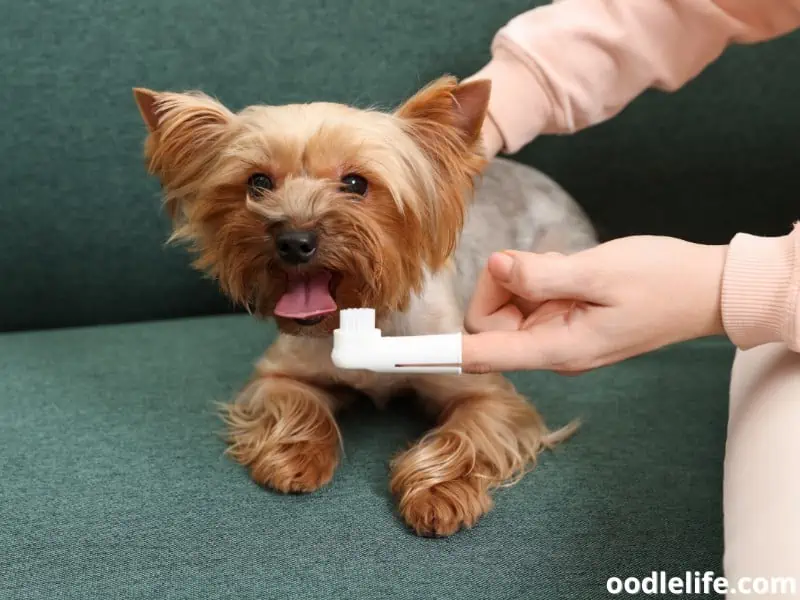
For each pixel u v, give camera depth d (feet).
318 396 3.96
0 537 3.06
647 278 2.44
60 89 4.83
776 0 3.47
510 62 3.85
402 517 3.15
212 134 3.53
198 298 5.32
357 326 2.54
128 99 4.90
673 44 3.72
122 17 4.80
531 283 2.47
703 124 5.06
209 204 3.47
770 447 2.26
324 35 4.94
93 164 4.95
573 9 3.79
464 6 4.95
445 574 2.86
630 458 3.52
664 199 5.25
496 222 4.73
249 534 3.07
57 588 2.83
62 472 3.44
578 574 2.86
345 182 3.37
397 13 4.95
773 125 5.02
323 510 3.21
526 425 3.78
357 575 2.87
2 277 5.06
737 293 2.38
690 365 4.34
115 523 3.13
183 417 3.95
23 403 4.02
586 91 3.82
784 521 2.05
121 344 4.77
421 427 3.93
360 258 3.29
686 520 3.09
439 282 3.95
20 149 4.86
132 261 5.16
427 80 5.03
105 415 3.94
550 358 2.50
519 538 3.03
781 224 5.23
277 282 3.41
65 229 5.03
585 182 5.27
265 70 4.95
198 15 4.84
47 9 4.73
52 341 4.82
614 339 2.48
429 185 3.54
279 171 3.35
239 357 4.61
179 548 3.00
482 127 3.58
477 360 2.49
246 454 3.59
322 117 3.40
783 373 2.46
